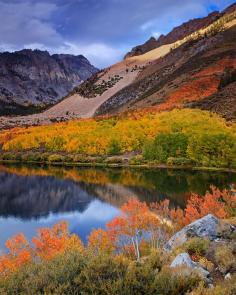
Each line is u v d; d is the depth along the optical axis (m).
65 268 7.91
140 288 7.39
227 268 11.24
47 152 149.88
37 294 7.24
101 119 189.12
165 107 171.75
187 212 44.25
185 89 192.00
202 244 13.73
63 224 39.91
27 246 35.72
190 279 7.90
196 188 77.56
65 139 148.50
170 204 65.25
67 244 34.34
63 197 76.44
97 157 130.88
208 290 7.70
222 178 88.88
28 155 141.50
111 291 7.16
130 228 42.31
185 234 16.64
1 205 70.56
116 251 36.56
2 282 7.66
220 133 107.94
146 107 190.00
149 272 7.85
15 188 87.56
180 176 94.06
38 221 59.59
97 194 78.19
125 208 48.66
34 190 84.75
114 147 134.25
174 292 7.47
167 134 118.06
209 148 107.31
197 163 110.44
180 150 114.25
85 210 65.75
